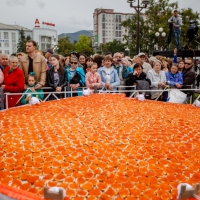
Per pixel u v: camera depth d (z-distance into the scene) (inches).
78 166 84.3
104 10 4660.4
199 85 425.4
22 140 108.0
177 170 82.9
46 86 217.5
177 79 241.9
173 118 151.2
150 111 167.3
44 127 128.4
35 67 204.4
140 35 1285.7
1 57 214.7
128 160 89.9
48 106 173.6
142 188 71.4
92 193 68.4
